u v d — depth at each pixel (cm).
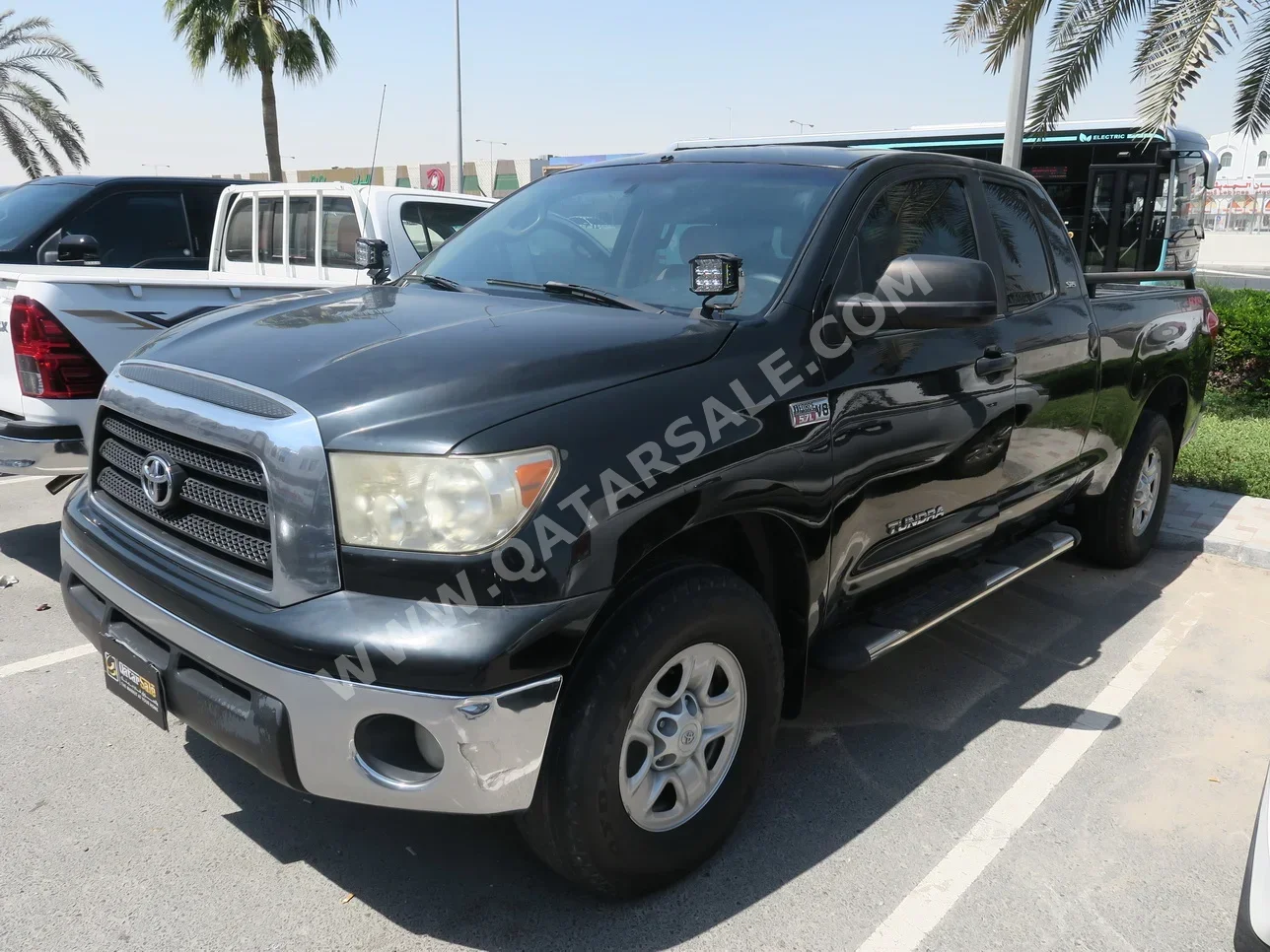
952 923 264
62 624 438
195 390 254
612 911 263
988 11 892
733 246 315
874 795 322
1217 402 989
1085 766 344
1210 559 568
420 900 265
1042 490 415
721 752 277
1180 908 273
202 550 251
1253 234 3691
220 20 2047
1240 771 344
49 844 284
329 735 221
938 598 362
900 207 341
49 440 446
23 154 2862
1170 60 750
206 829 294
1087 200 1530
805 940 255
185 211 831
